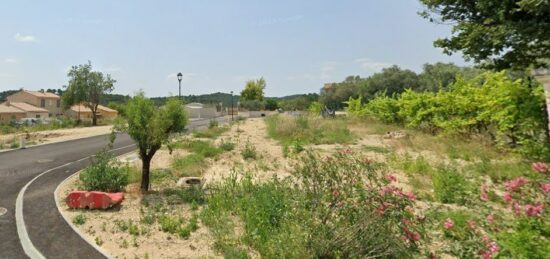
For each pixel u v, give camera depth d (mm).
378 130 20984
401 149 13398
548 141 9688
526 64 8500
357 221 3916
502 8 7285
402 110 22156
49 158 14266
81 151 16359
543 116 10000
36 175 10711
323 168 4746
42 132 28703
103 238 5543
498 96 11375
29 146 18469
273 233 4844
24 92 63656
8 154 15414
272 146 15938
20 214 6773
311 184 4785
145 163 8406
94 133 27344
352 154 5738
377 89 53250
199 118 55844
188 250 5031
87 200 6969
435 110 16594
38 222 6316
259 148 15047
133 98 8266
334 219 4156
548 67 8570
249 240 5004
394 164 9945
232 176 8484
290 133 19328
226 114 67938
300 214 4512
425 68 52125
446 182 6922
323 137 17719
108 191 8039
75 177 10320
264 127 27438
